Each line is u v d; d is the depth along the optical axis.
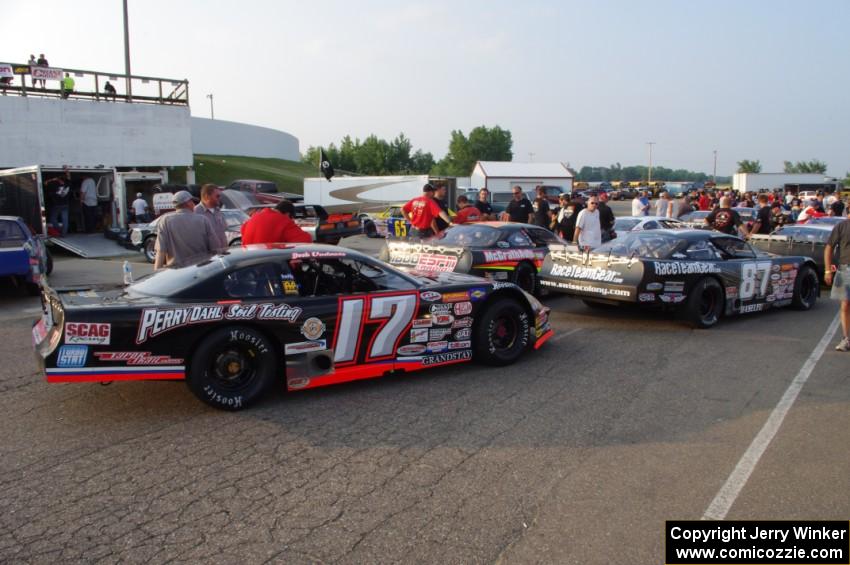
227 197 22.22
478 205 14.62
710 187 68.50
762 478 3.71
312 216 19.31
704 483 3.64
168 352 4.47
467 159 107.62
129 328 4.34
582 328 7.88
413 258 9.64
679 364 6.22
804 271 9.34
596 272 7.91
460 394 5.21
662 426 4.53
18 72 21.22
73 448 4.07
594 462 3.92
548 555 2.92
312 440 4.22
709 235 8.30
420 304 5.46
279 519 3.20
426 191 10.21
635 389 5.40
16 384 5.40
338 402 4.98
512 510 3.32
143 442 4.16
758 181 48.25
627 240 8.29
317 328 4.95
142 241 15.61
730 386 5.51
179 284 4.76
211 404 4.62
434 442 4.20
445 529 3.12
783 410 4.88
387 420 4.60
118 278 12.17
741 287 8.32
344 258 5.30
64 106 22.00
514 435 4.34
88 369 4.29
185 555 2.88
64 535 3.04
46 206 17.56
